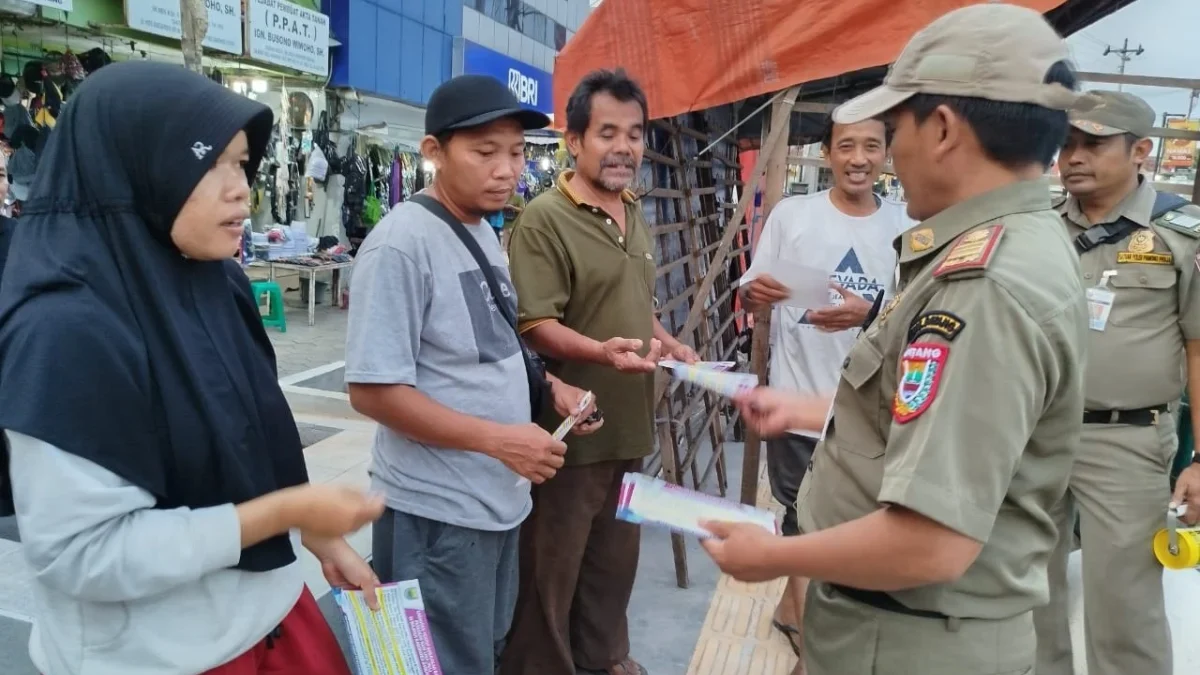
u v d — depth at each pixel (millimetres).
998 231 1106
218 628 1245
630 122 2219
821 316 2561
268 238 9188
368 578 1533
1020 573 1209
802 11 2805
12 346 1050
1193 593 2645
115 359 1075
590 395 2057
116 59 7086
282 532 1238
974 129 1124
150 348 1142
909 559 1030
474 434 1718
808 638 1401
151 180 1137
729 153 5516
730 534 1205
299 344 7863
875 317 1512
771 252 2863
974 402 1018
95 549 1062
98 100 1131
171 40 7043
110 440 1065
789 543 1136
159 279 1164
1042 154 1136
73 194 1135
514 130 1808
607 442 2285
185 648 1208
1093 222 2488
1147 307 2365
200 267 1271
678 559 3131
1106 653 2445
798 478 2686
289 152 9953
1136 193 2445
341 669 1531
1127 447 2377
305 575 2963
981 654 1204
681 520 1276
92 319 1066
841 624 1303
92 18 6223
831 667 1332
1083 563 2469
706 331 4254
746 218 5770
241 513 1168
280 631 1438
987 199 1146
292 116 9977
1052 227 1141
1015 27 1103
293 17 8664
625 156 2229
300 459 1419
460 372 1777
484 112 1731
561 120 3217
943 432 1016
